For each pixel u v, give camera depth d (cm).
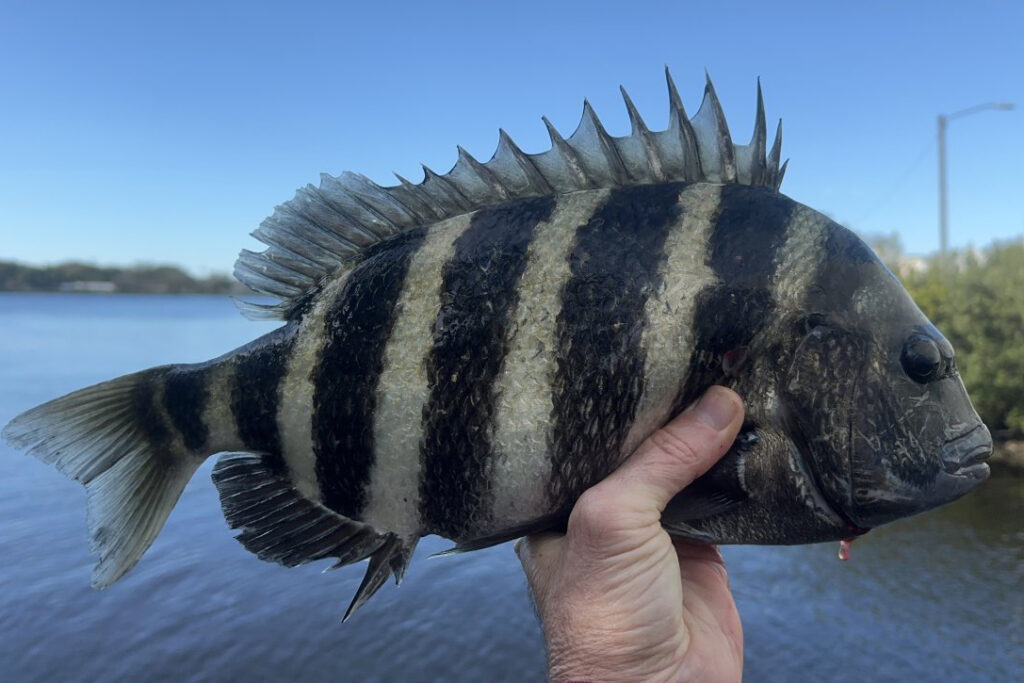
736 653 32
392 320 31
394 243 33
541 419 29
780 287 29
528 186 33
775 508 29
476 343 30
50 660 110
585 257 30
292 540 34
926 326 29
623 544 28
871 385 28
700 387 29
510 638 121
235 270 35
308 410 32
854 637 123
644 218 30
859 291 29
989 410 250
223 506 34
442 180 34
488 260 30
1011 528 181
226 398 33
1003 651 118
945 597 139
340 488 32
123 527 34
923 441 28
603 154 32
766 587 145
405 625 125
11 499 172
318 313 33
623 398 29
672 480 28
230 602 129
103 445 34
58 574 134
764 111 32
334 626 123
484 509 30
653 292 29
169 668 108
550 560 31
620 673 28
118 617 122
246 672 109
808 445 29
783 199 30
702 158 32
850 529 30
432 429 30
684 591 33
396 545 33
